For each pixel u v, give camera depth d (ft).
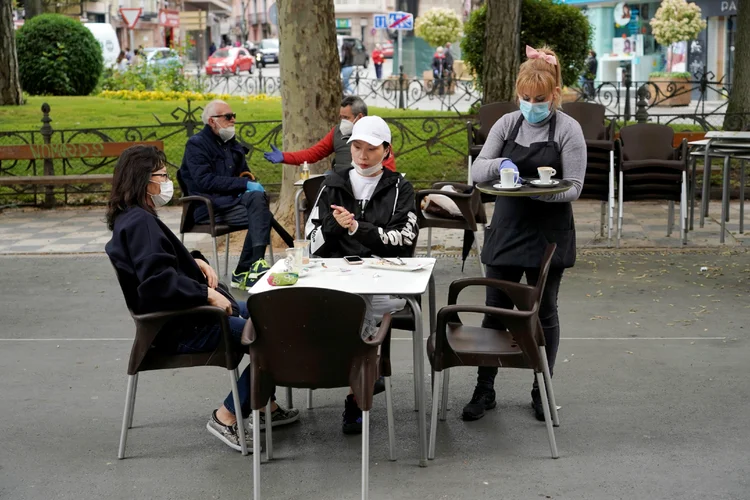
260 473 14.65
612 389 18.22
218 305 15.28
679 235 32.89
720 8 92.89
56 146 40.75
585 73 67.87
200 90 78.28
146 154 14.94
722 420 16.52
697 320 22.80
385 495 13.78
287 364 13.62
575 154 16.10
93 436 16.31
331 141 27.04
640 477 14.21
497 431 16.20
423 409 14.87
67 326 23.34
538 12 49.83
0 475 14.74
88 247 32.71
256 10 248.11
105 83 76.07
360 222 16.78
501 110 33.37
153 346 15.23
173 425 16.83
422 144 43.93
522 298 15.69
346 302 13.20
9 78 60.34
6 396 18.39
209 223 26.48
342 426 16.60
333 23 33.01
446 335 15.08
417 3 172.86
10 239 34.37
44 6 111.75
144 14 184.03
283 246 32.73
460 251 31.30
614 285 26.37
